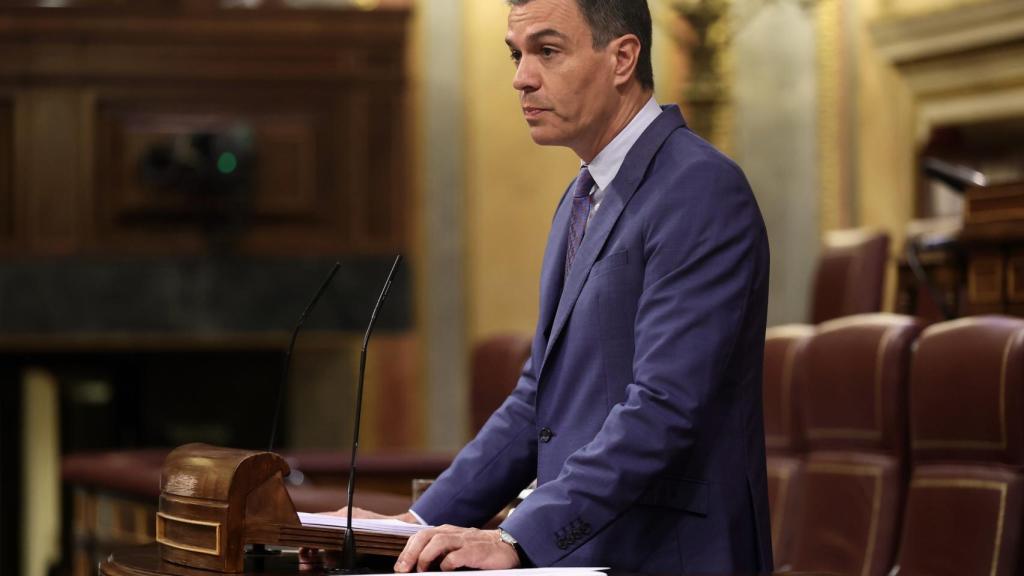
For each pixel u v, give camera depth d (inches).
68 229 1170.0
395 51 1205.7
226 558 296.4
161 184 1156.5
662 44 1221.7
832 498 552.4
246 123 1187.3
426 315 1224.2
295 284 1190.3
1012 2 1077.8
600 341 320.5
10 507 1231.5
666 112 333.1
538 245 1235.9
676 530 314.2
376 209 1207.6
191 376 1258.0
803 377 592.7
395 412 1222.9
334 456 736.3
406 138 1219.9
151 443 1251.8
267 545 327.9
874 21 1204.5
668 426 298.0
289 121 1194.6
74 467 736.3
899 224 1184.2
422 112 1228.5
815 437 574.2
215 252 1176.8
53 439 1237.7
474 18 1236.5
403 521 341.4
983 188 629.9
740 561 317.1
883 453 534.9
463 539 292.7
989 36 1099.9
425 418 1223.5
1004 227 606.9
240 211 1176.2
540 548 295.1
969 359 469.4
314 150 1195.9
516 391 362.0
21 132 1167.0
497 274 1233.4
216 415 1256.8
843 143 1227.2
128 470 665.6
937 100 1159.0
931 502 477.1
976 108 1124.5
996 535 446.3
